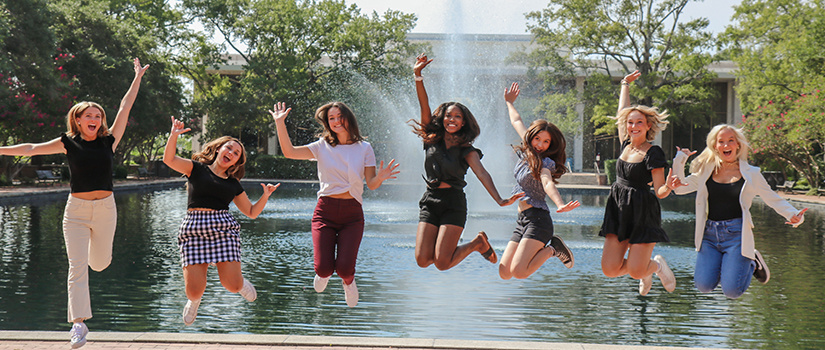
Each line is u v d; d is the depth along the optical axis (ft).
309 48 141.18
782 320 22.39
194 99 143.23
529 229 18.07
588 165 166.61
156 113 119.24
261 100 131.34
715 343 19.65
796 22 102.94
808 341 19.83
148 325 20.97
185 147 210.38
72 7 103.86
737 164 17.17
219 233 16.48
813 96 87.04
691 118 129.08
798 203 81.71
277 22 134.21
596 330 21.06
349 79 134.62
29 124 88.63
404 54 138.72
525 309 23.79
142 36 123.24
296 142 145.38
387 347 16.69
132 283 27.50
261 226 50.01
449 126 17.88
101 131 16.70
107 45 108.88
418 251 18.20
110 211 16.74
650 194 17.60
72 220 16.30
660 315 23.09
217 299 24.90
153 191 95.71
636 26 119.75
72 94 98.89
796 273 31.30
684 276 30.30
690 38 115.96
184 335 17.25
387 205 72.23
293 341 16.93
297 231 46.70
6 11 83.71
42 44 87.40
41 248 36.29
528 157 17.88
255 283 28.12
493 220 55.42
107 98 107.65
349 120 17.35
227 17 137.90
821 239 44.42
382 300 24.99
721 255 17.38
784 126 98.12
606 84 121.29
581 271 31.50
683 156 17.61
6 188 87.04
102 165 16.53
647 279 19.17
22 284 26.73
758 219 59.88
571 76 125.39
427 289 27.04
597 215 61.05
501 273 18.22
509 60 121.19
